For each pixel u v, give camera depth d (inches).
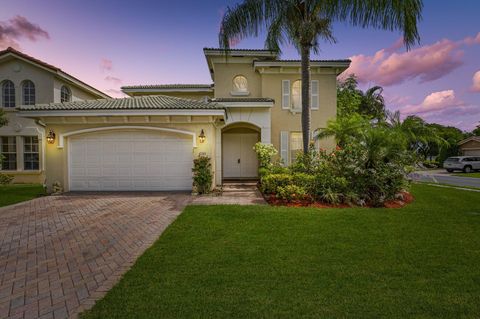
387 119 469.4
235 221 269.4
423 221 269.6
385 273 155.6
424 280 146.7
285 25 434.3
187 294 132.2
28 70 635.5
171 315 115.3
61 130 456.8
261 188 464.1
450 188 551.8
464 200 396.5
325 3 398.6
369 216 289.0
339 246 199.5
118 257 187.0
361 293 133.1
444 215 295.0
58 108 434.9
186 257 178.7
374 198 358.9
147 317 114.0
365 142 396.5
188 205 349.7
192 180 464.8
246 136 674.8
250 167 675.4
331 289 136.9
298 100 654.5
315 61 627.2
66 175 459.8
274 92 647.8
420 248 195.3
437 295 131.0
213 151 476.7
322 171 392.8
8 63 636.1
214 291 135.0
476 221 270.2
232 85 671.1
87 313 118.0
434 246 199.3
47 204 364.5
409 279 147.9
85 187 466.9
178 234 228.5
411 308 120.2
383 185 369.1
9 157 646.5
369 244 203.8
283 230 239.6
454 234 228.1
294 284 142.2
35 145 651.5
